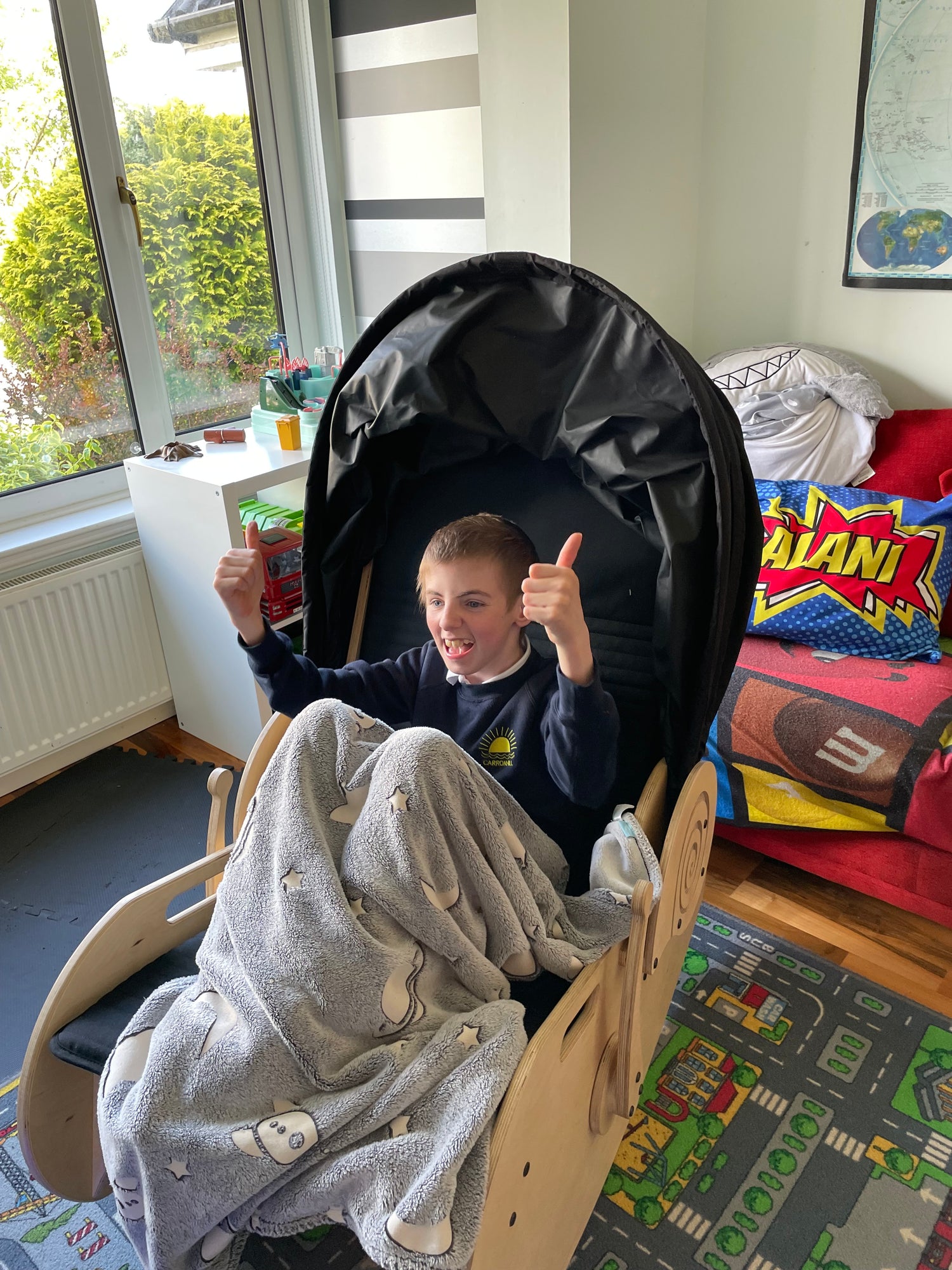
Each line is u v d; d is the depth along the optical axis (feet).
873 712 5.66
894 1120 4.67
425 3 7.35
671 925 4.21
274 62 8.29
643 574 4.32
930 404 7.85
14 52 6.71
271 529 7.70
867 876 5.85
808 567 6.52
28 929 6.10
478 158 7.55
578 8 6.44
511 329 4.19
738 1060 5.01
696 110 8.14
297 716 3.72
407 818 3.21
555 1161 3.48
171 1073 3.06
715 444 3.61
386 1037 3.12
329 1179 2.82
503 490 4.71
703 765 4.21
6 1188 4.55
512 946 3.35
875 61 7.13
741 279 8.58
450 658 3.96
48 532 7.32
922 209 7.32
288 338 9.20
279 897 3.24
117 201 7.51
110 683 7.72
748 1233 4.18
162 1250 3.08
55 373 7.51
